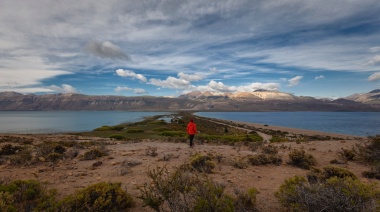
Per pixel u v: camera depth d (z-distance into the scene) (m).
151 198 3.90
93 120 132.00
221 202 3.79
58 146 13.78
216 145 19.50
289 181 5.18
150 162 10.13
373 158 10.27
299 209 4.12
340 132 70.19
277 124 112.75
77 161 10.70
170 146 17.94
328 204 3.82
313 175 6.83
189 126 17.20
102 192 4.68
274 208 4.82
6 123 101.75
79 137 36.31
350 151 11.16
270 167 9.27
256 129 68.94
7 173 8.00
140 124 73.00
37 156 11.34
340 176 6.75
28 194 4.90
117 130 54.06
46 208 4.15
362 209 3.57
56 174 7.86
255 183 6.81
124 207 4.72
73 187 6.26
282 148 15.36
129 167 9.02
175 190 3.89
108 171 8.32
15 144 21.58
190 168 7.83
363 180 7.00
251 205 4.86
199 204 3.62
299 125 106.19
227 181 6.85
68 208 4.19
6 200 4.20
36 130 64.50
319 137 43.84
